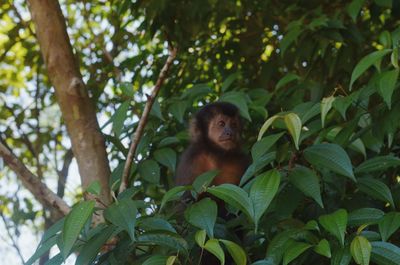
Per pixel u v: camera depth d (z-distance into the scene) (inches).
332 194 313.9
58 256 270.4
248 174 285.4
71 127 388.2
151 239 263.3
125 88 335.6
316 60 474.6
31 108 592.7
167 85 509.0
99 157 382.0
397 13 470.9
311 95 431.8
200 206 257.4
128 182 352.2
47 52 398.3
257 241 306.7
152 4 486.0
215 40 536.4
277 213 283.9
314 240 257.8
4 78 660.7
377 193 284.5
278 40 539.5
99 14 611.5
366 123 325.1
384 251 245.3
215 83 545.3
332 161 268.8
